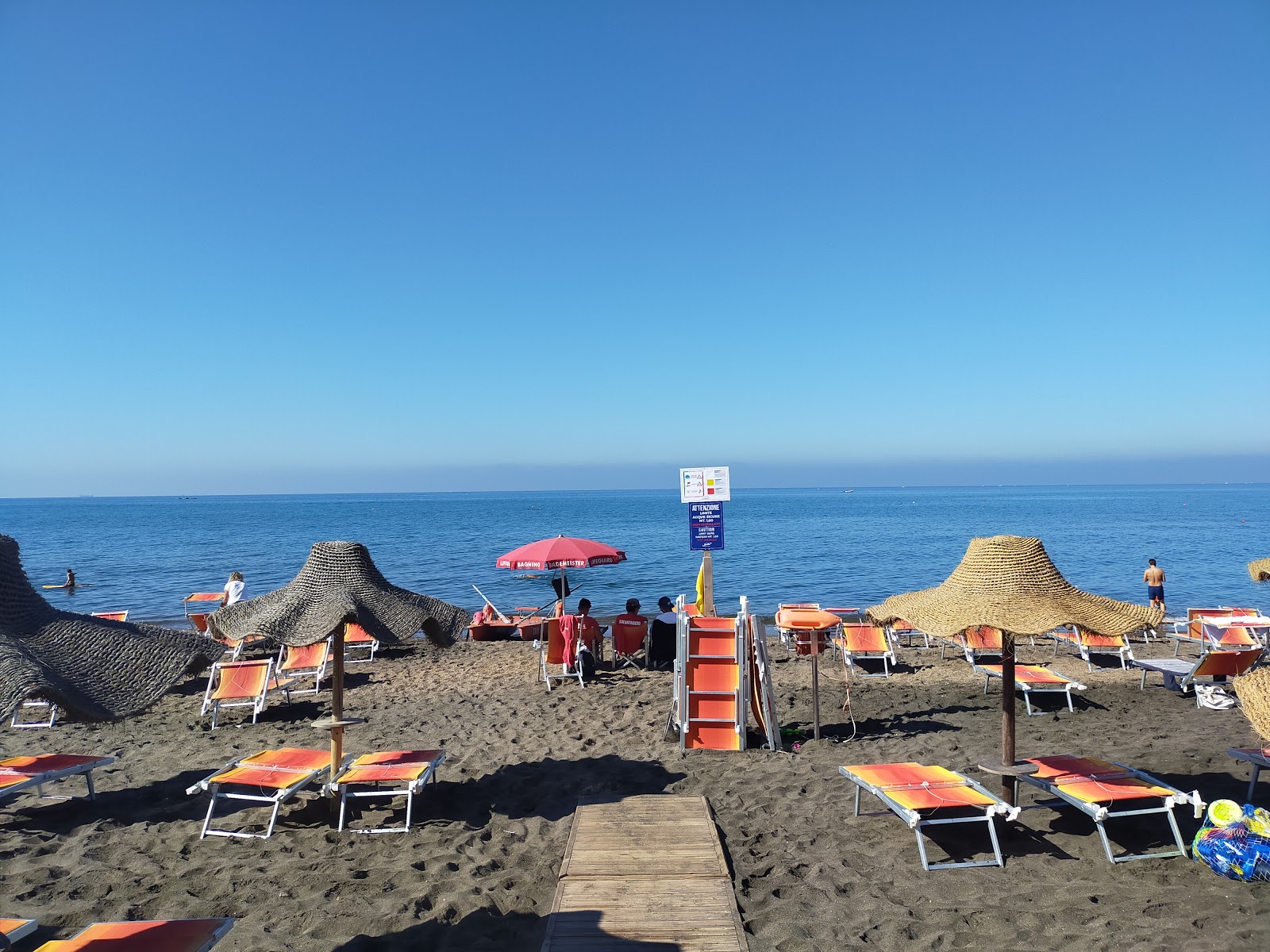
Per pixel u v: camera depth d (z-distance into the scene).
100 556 37.28
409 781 5.62
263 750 7.81
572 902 4.44
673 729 7.86
